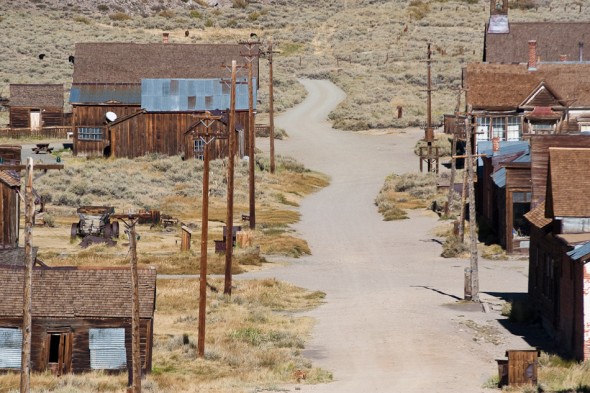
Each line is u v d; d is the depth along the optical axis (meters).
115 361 52.84
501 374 47.91
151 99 132.75
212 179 121.75
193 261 82.19
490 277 78.56
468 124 73.56
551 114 120.62
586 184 56.72
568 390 45.34
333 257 89.12
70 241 89.31
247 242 89.88
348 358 55.69
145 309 52.81
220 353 56.34
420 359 54.81
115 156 132.25
